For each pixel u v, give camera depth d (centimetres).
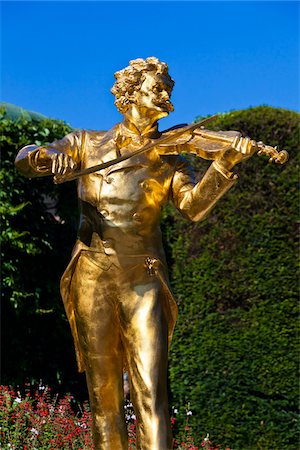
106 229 396
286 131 954
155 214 403
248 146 372
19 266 909
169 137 387
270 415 919
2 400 734
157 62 406
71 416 750
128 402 816
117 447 400
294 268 930
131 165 397
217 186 385
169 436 377
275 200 941
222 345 934
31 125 947
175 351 948
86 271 400
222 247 950
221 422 923
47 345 934
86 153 410
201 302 946
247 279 936
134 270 396
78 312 404
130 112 407
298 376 914
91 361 400
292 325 922
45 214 946
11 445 666
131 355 390
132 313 393
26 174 397
